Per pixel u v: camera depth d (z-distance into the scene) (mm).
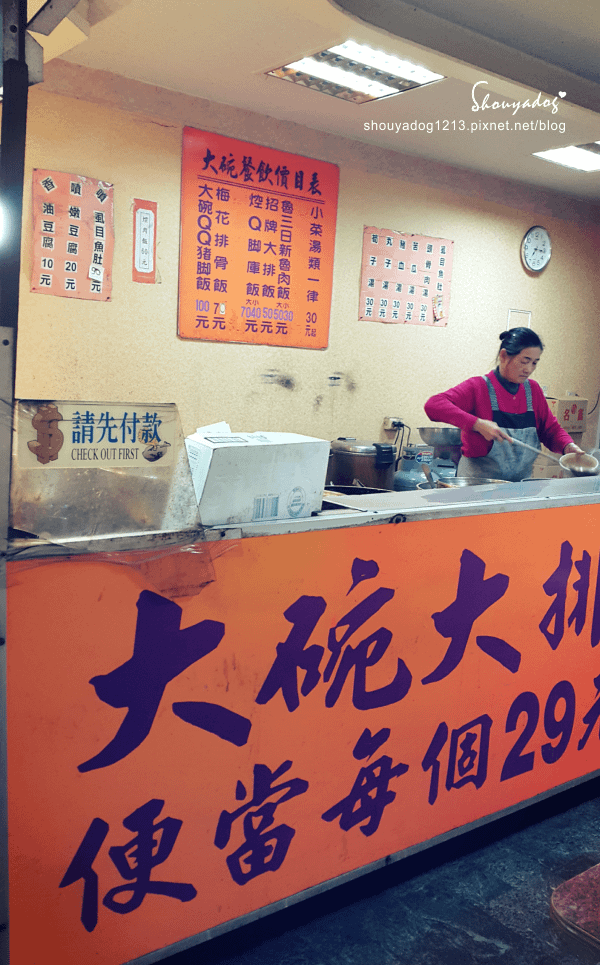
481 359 4949
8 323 1120
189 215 3525
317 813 1579
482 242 4762
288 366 4020
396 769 1715
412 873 1890
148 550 1256
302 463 1475
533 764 2047
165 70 3158
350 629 1568
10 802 1167
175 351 3609
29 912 1212
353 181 4062
